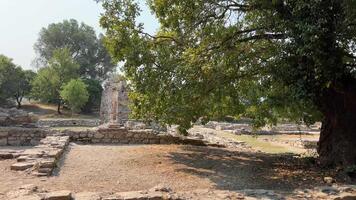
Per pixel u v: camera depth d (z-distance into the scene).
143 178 10.28
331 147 12.70
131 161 12.44
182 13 13.09
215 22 13.23
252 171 11.67
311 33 10.33
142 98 13.72
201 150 15.64
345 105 12.36
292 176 11.16
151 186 9.51
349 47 11.41
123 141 18.27
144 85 12.71
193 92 12.63
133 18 12.96
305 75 11.41
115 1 12.97
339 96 12.50
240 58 12.84
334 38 10.66
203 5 12.98
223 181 10.27
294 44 10.94
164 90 12.79
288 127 39.12
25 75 66.00
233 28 12.96
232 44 12.84
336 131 12.49
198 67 12.52
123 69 13.20
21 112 21.52
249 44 13.21
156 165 11.94
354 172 11.25
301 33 10.70
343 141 12.17
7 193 8.03
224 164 12.57
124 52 12.64
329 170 11.98
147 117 14.31
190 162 12.64
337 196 8.73
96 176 10.30
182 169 11.49
